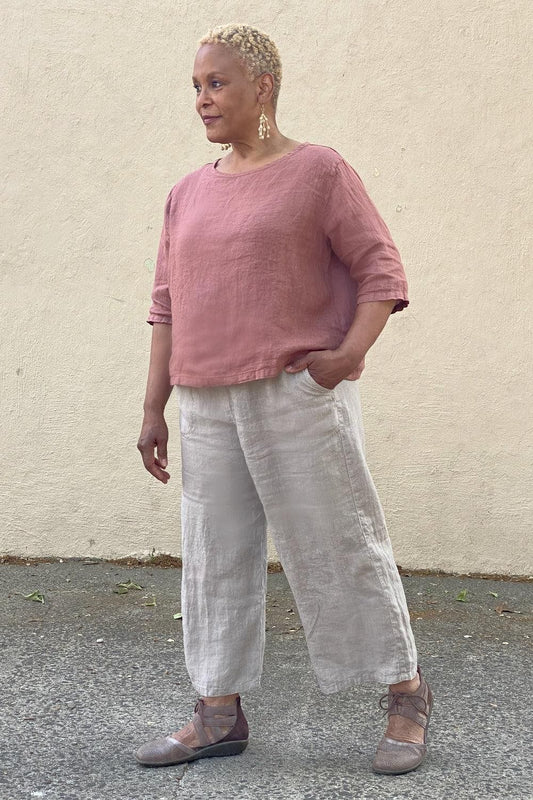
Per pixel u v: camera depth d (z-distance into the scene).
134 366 4.34
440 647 3.43
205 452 2.45
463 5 4.10
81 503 4.43
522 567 4.28
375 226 2.34
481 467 4.25
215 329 2.35
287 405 2.32
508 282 4.17
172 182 4.27
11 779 2.40
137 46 4.24
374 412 4.27
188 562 2.52
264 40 2.35
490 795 2.32
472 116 4.13
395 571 2.45
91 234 4.31
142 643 3.45
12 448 4.43
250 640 2.52
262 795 2.32
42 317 4.36
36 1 4.25
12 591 4.03
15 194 4.32
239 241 2.30
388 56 4.14
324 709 2.88
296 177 2.31
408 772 2.43
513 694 3.00
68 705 2.89
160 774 2.44
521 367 4.19
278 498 2.38
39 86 4.28
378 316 2.34
